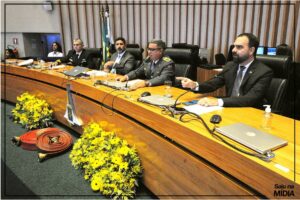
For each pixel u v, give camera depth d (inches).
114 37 206.8
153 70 102.3
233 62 81.9
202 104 62.5
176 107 59.2
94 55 160.4
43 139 93.4
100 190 66.7
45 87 116.0
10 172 78.8
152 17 198.5
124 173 65.1
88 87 86.1
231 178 40.8
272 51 127.4
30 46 220.2
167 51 111.8
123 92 77.0
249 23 167.6
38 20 213.3
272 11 158.6
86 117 91.9
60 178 75.3
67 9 208.4
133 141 67.9
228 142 41.1
